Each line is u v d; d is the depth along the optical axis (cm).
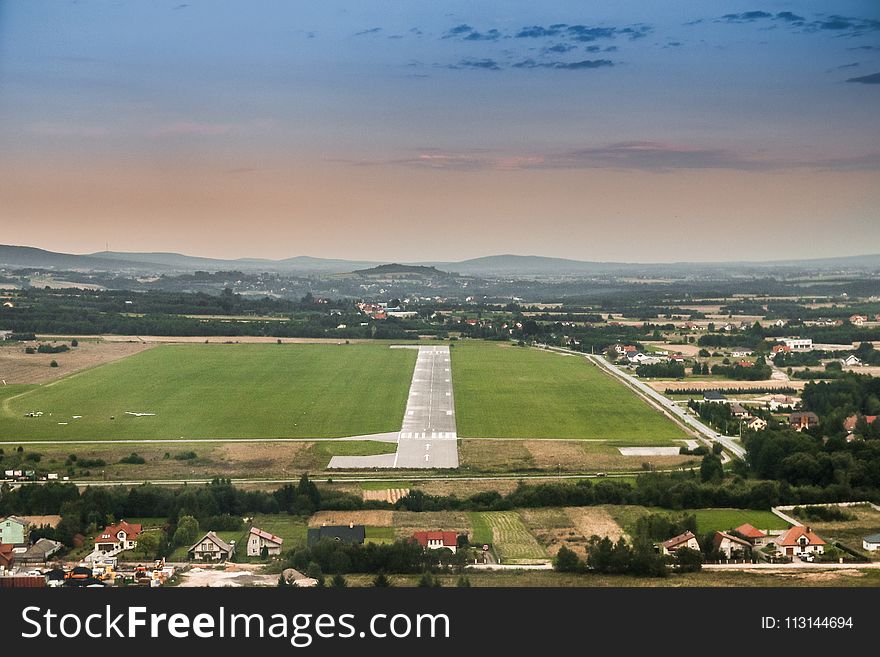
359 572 18225
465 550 19100
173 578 17575
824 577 17838
